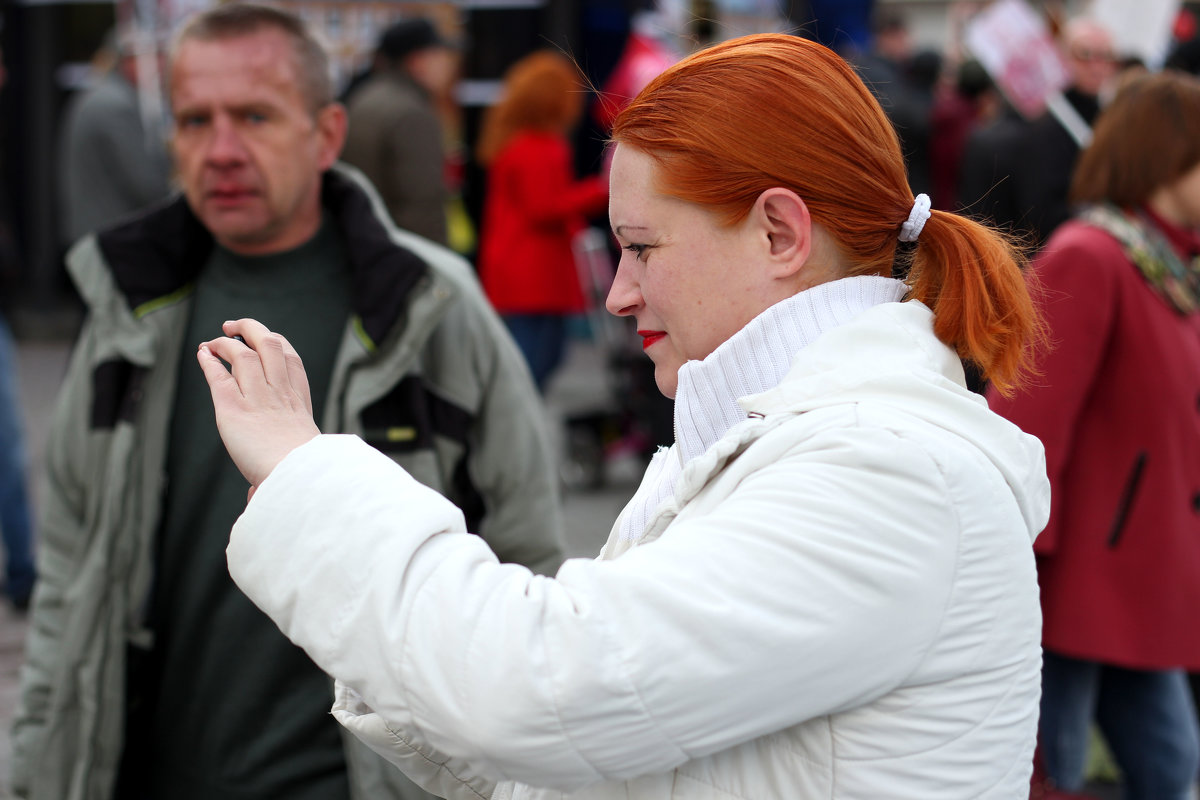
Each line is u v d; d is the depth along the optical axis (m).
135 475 2.96
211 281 3.11
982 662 1.55
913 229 1.76
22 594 6.52
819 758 1.56
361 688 1.53
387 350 2.86
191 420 3.00
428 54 7.20
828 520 1.50
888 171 1.73
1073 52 7.90
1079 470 3.83
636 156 1.71
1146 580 3.77
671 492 1.80
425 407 2.94
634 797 1.62
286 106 2.98
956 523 1.52
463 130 13.69
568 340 14.75
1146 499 3.76
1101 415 3.80
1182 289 3.78
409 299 2.87
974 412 1.62
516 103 8.91
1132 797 4.07
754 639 1.46
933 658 1.52
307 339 3.04
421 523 1.54
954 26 15.88
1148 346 3.74
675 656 1.46
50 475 3.10
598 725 1.46
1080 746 3.95
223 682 2.92
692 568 1.49
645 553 1.52
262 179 2.97
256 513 1.57
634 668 1.45
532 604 1.50
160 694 3.00
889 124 1.76
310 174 3.05
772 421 1.62
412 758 1.90
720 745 1.50
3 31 14.03
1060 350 3.70
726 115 1.66
